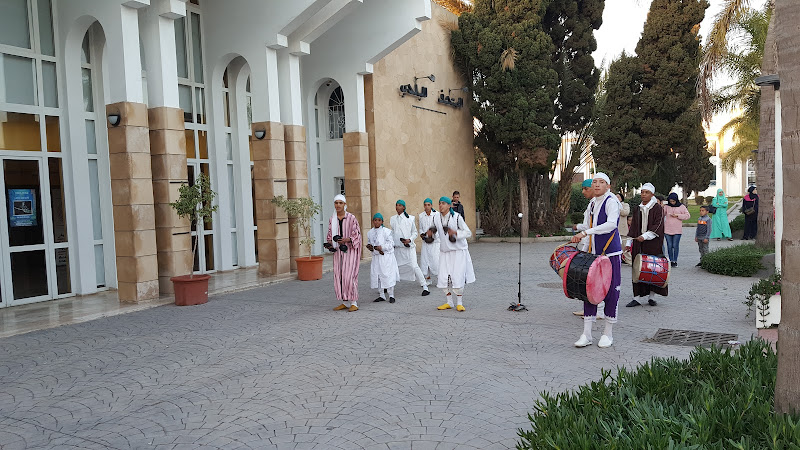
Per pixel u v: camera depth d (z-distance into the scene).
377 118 16.25
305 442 4.14
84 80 11.05
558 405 3.38
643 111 21.48
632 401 3.08
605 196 6.66
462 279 8.77
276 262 12.59
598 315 6.85
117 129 9.48
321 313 8.89
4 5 9.81
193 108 13.27
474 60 20.19
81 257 10.70
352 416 4.61
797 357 2.80
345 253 8.88
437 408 4.73
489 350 6.48
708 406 2.94
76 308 9.42
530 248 18.84
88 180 10.89
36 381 5.79
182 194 9.83
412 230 10.71
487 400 4.89
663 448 2.47
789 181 2.81
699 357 3.83
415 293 10.73
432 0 19.38
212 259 13.66
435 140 19.31
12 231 9.78
